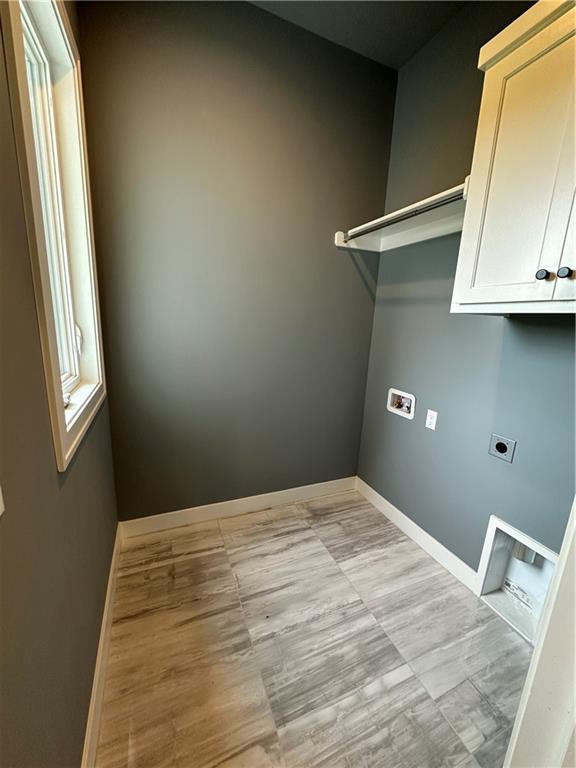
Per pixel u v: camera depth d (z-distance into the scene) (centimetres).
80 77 121
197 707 104
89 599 101
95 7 130
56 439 73
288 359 203
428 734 100
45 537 66
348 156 190
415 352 188
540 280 93
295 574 162
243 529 196
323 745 96
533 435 130
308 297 200
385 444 215
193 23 146
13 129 58
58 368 75
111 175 144
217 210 166
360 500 234
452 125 160
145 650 122
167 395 176
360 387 232
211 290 174
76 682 82
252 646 125
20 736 50
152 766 90
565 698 48
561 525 123
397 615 141
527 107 93
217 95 155
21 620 52
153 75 143
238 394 194
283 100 169
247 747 95
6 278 53
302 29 166
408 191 189
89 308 131
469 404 157
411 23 161
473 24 148
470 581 157
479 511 153
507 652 126
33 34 92
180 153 154
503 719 104
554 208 88
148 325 164
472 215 111
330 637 129
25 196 62
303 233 189
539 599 141
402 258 195
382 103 193
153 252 158
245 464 206
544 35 87
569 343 117
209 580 156
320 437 227
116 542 167
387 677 116
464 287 115
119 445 171
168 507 190
